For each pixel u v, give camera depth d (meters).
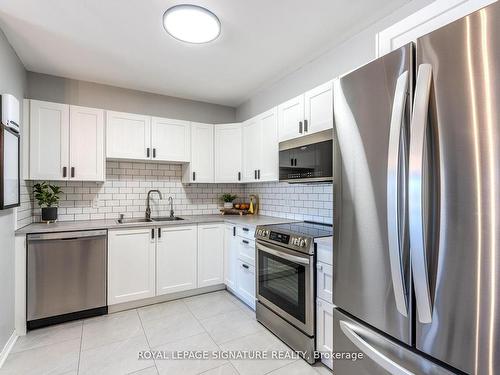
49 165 2.67
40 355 2.01
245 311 2.73
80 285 2.55
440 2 1.12
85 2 1.84
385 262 1.11
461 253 0.86
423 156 0.93
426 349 0.97
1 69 2.09
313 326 1.90
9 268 2.12
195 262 3.13
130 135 3.11
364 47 2.22
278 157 2.74
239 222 2.92
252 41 2.37
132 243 2.79
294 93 2.96
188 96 3.71
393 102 1.06
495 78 0.79
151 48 2.45
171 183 3.66
